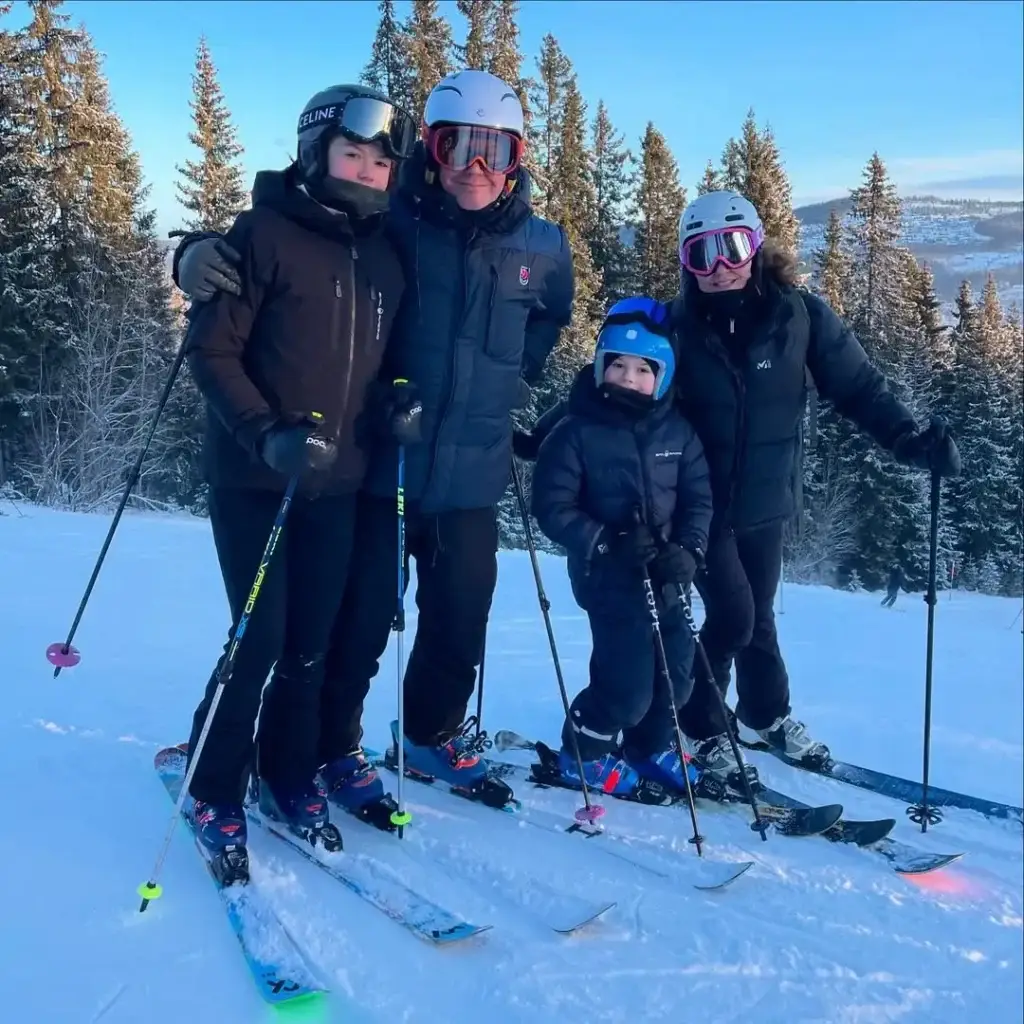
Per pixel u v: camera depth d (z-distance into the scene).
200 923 2.12
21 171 19.52
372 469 2.63
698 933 2.33
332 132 2.24
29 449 19.62
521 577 8.08
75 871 2.26
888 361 26.94
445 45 23.86
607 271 31.55
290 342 2.30
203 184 26.02
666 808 3.10
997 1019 2.13
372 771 2.89
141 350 19.05
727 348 3.16
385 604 2.73
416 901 2.31
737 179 27.45
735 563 3.29
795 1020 2.04
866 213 28.69
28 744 2.97
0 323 19.12
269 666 2.40
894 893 2.66
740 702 3.69
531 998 1.99
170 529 9.20
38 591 5.54
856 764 3.83
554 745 3.67
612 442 3.01
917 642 6.70
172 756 2.91
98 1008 1.81
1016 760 3.98
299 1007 1.88
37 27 20.30
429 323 2.62
